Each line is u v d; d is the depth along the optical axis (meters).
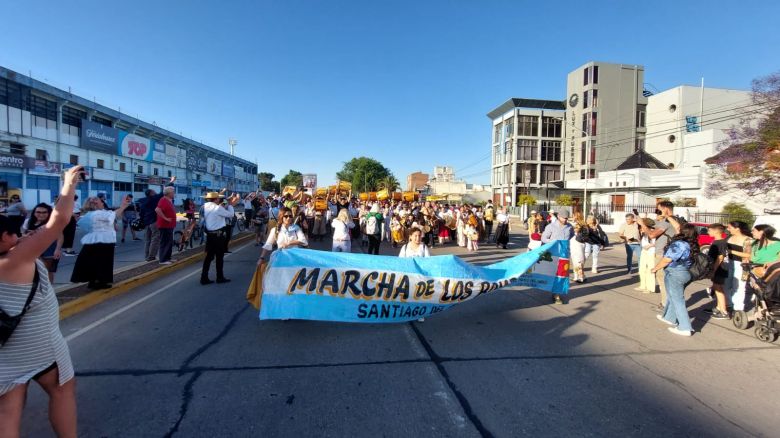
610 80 51.94
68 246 8.33
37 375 2.52
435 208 22.97
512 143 57.50
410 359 4.57
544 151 57.94
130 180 43.72
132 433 3.08
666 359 4.73
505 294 8.07
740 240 6.52
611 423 3.32
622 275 10.91
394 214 17.33
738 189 23.58
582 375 4.23
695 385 4.05
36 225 6.33
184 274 9.37
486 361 4.56
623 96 52.06
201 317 6.04
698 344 5.27
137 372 4.12
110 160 40.75
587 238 9.74
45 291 2.46
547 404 3.61
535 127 57.78
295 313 5.27
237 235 18.31
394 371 4.23
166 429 3.13
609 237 25.23
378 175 113.25
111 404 3.48
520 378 4.13
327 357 4.58
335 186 28.25
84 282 7.58
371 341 5.13
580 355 4.79
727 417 3.45
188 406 3.47
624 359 4.70
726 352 4.98
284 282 5.33
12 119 30.12
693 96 47.22
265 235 16.23
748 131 20.33
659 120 50.03
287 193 21.45
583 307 7.14
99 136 38.59
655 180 34.44
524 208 40.09
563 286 7.23
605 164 51.88
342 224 9.24
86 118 38.09
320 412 3.40
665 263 5.75
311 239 17.94
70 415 2.66
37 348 2.40
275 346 4.89
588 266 12.86
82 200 36.03
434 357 4.64
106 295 6.98
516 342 5.21
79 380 3.93
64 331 5.34
